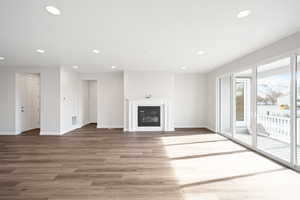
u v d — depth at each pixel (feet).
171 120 21.27
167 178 8.25
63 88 19.31
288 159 10.18
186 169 9.32
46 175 8.56
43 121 18.63
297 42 9.10
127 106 21.27
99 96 23.49
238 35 9.61
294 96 9.48
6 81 18.62
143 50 12.56
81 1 6.23
